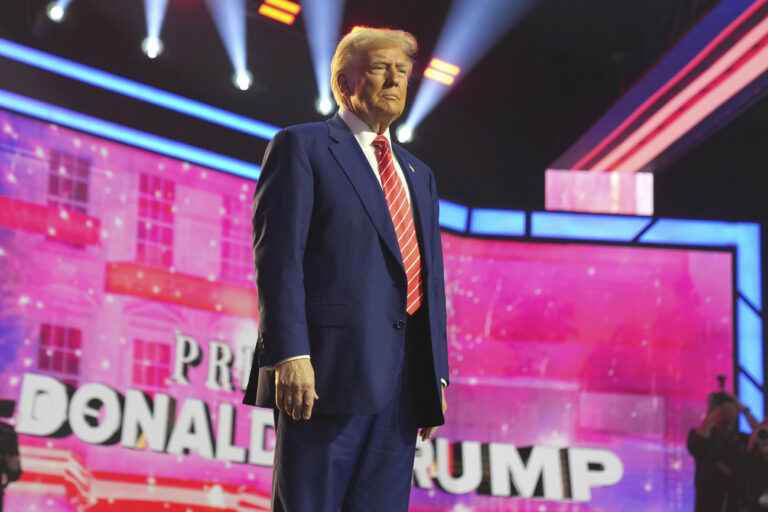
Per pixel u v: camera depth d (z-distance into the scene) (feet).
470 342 20.36
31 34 16.55
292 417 5.18
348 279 5.33
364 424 5.32
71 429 15.29
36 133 16.07
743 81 18.92
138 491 15.78
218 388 17.12
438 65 21.53
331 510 5.19
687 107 19.98
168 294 16.89
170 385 16.55
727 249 21.39
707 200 22.04
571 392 20.20
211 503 16.56
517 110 22.50
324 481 5.19
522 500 19.45
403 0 20.52
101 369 15.81
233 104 18.78
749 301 21.08
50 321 15.44
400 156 6.04
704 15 17.16
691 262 21.16
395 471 5.40
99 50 17.37
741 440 19.81
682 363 20.51
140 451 15.96
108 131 16.99
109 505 15.42
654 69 18.83
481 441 19.72
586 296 20.86
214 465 16.75
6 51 16.14
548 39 21.86
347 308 5.27
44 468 14.88
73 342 15.61
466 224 21.39
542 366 20.34
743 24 17.08
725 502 19.49
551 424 19.98
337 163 5.56
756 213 21.74
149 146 17.40
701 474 19.71
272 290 5.21
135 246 16.70
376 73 5.77
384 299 5.36
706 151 22.30
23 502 14.57
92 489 15.29
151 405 16.22
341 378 5.20
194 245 17.47
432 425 5.48
